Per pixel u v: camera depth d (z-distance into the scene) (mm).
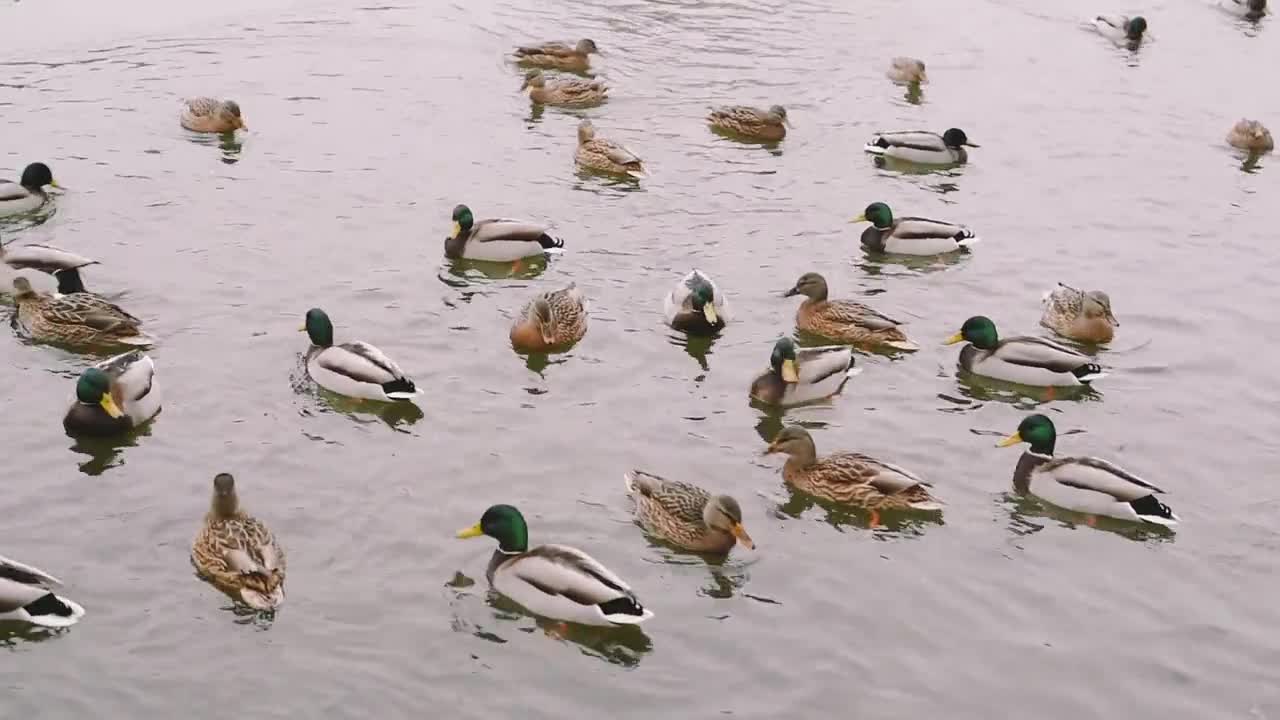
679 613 15875
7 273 22516
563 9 38625
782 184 28906
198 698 14172
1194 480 19094
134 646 14891
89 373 18766
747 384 21203
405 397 19891
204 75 33062
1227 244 27078
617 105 32500
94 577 15961
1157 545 17594
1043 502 18406
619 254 25484
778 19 38719
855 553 17188
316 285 23750
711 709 14383
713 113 31141
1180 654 15562
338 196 27312
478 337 22312
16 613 15000
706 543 16844
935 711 14500
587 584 15359
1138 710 14664
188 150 29047
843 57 36250
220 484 16250
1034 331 23406
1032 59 37094
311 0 38531
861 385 21359
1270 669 15375
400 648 15047
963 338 21938
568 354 21875
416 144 29953
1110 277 25531
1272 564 17266
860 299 24266
